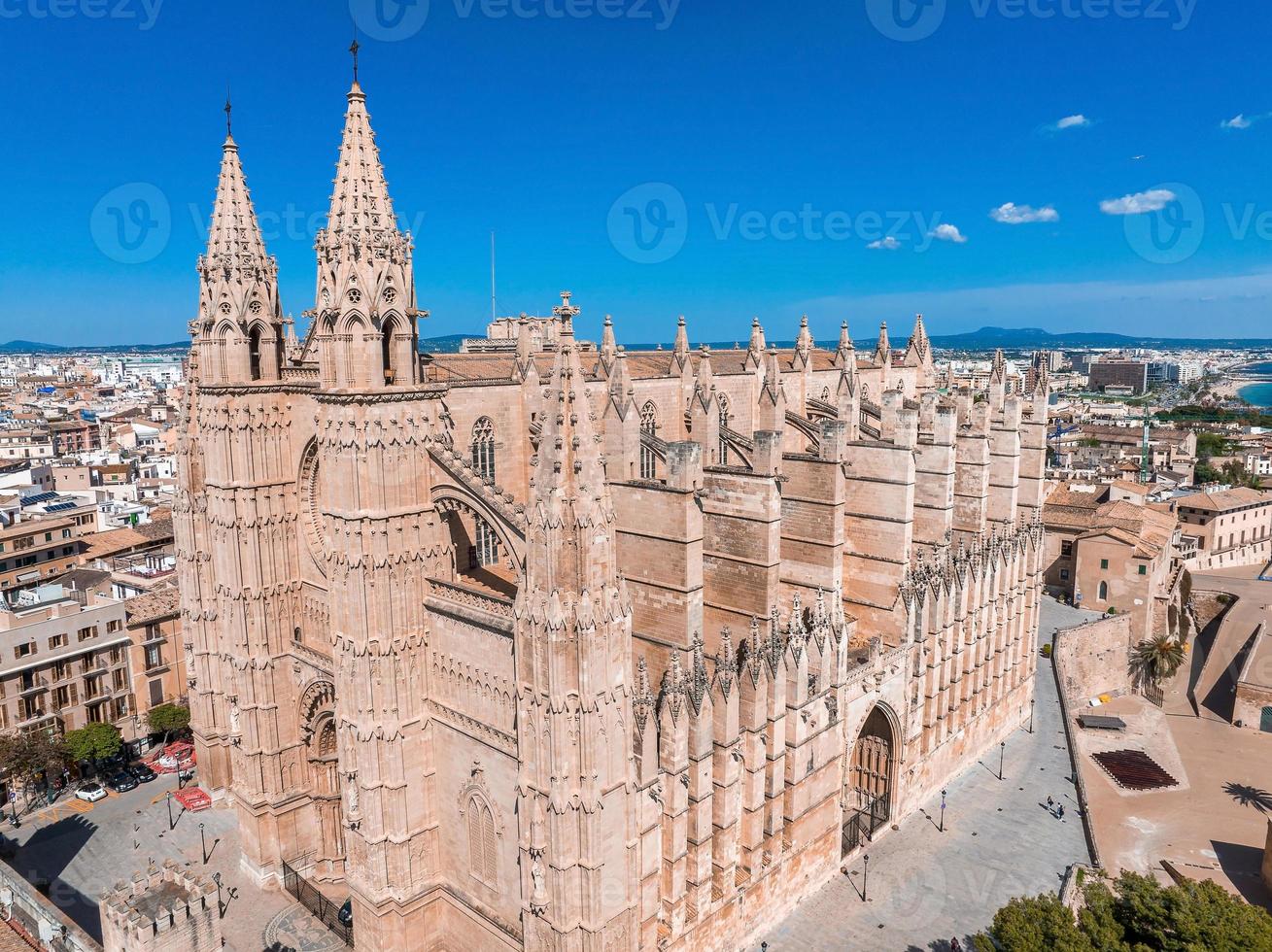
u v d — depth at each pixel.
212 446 54.69
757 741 49.12
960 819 67.31
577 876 38.53
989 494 83.06
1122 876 46.53
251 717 56.50
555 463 36.03
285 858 58.41
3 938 42.09
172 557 105.25
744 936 51.00
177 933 35.75
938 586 65.75
